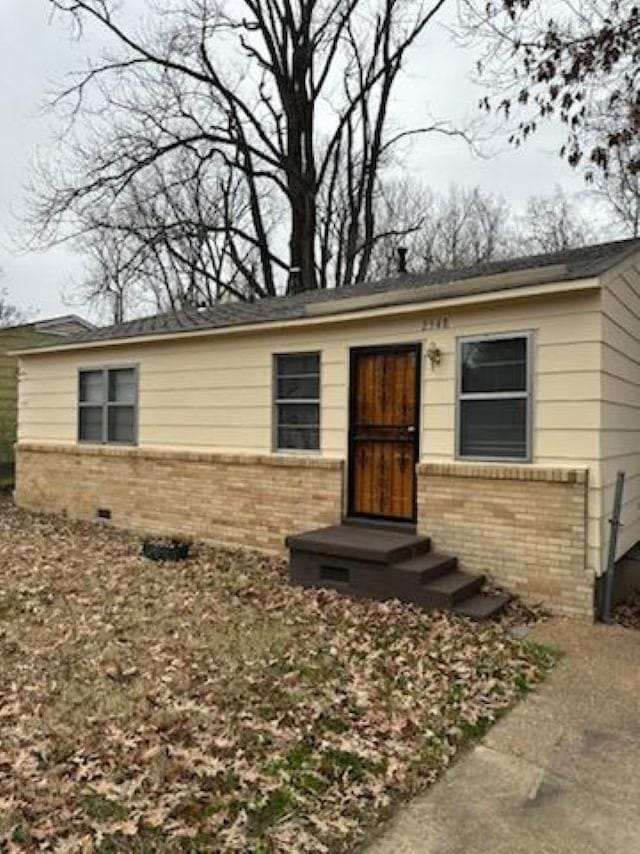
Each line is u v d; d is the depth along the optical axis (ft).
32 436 39.47
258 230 66.39
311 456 26.53
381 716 12.96
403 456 24.26
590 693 14.34
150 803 9.95
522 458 21.07
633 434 23.86
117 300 65.10
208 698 13.55
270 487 27.63
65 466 36.96
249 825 9.50
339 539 22.39
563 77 21.76
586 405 19.85
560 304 20.31
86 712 12.87
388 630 17.87
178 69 56.44
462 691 14.26
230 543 29.04
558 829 9.55
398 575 20.40
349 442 25.49
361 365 25.31
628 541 23.18
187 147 56.39
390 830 9.48
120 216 57.11
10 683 14.23
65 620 18.48
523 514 20.88
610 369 20.65
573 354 20.08
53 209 46.29
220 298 73.26
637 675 15.38
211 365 29.99
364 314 24.23
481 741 12.19
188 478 30.78
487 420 21.88
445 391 22.86
